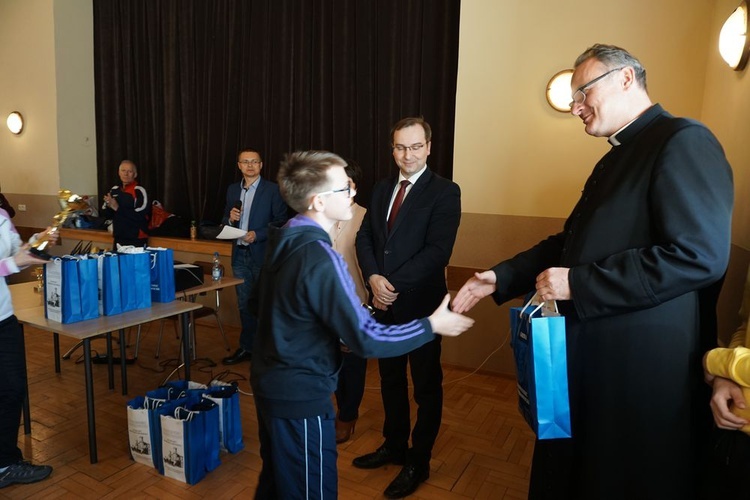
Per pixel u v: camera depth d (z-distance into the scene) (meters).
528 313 1.29
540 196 3.29
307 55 4.20
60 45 5.49
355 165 2.76
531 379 1.21
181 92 4.97
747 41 1.98
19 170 6.03
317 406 1.41
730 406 1.14
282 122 4.36
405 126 2.08
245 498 2.08
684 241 1.09
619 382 1.22
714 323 1.28
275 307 1.37
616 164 1.30
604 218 1.26
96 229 5.62
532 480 1.52
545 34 3.17
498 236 3.45
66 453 2.40
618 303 1.16
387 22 3.78
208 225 4.70
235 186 4.06
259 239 3.77
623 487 1.23
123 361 3.09
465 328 1.46
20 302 2.69
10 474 2.13
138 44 5.25
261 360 1.45
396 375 2.28
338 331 1.31
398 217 2.13
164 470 2.23
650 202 1.20
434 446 2.55
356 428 2.75
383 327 1.33
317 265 1.31
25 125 5.87
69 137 5.65
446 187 2.13
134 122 5.45
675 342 1.18
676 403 1.18
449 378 3.47
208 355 3.92
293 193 1.41
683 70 2.83
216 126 4.76
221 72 4.69
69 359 3.72
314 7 4.12
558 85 3.12
